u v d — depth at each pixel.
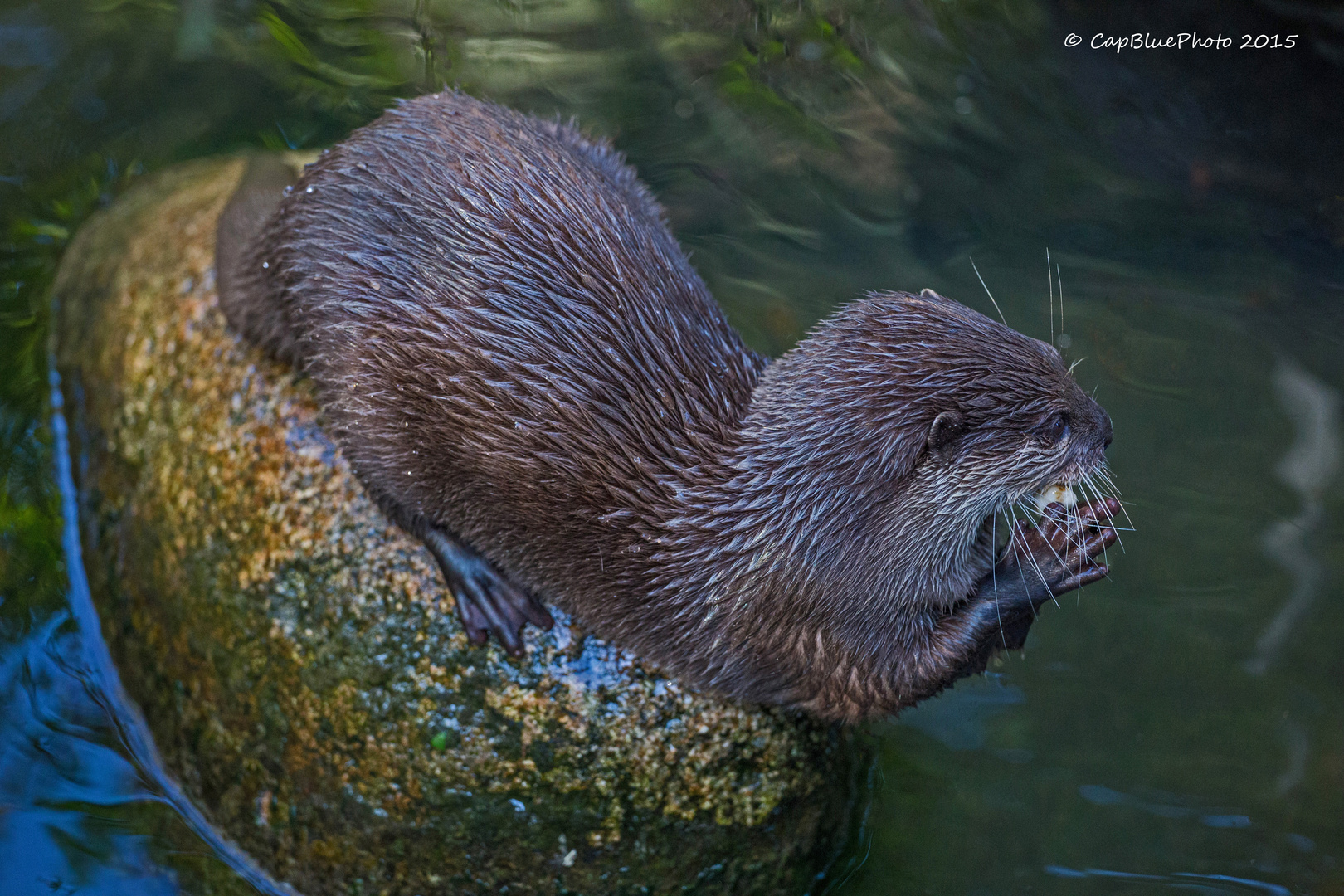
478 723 4.32
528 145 4.40
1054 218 7.01
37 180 6.92
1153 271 6.77
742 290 6.63
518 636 4.33
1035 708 5.38
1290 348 6.46
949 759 5.20
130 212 6.27
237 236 5.14
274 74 7.55
